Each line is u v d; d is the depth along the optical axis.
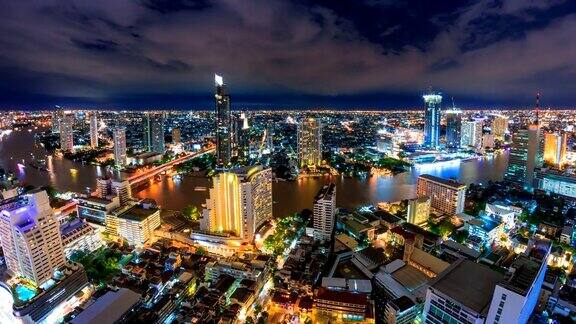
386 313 171.00
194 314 169.62
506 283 114.62
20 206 187.25
